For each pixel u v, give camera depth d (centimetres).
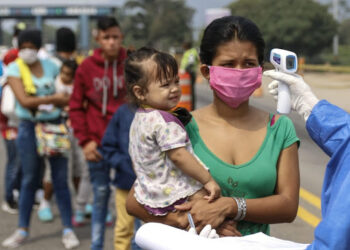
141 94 232
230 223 208
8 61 569
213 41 211
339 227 144
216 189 209
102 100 422
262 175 209
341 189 148
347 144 158
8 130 579
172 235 179
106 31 414
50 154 470
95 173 424
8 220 565
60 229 531
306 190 533
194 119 222
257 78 208
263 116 220
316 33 3369
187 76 1149
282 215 208
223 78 207
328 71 1952
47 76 485
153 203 221
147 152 222
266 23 3331
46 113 471
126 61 237
